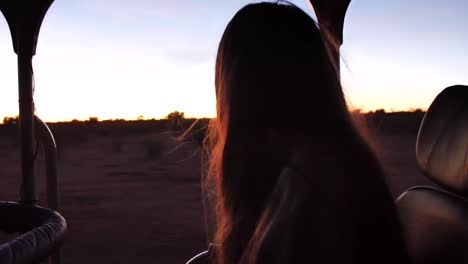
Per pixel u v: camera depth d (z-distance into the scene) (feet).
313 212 2.75
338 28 7.82
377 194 3.08
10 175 64.49
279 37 3.42
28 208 8.91
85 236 29.66
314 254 2.65
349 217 2.83
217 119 3.62
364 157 3.18
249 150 3.32
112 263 23.98
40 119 10.19
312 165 2.96
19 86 9.62
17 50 9.70
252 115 3.34
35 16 9.45
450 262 4.82
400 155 77.92
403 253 3.08
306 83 3.31
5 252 6.01
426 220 5.26
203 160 4.25
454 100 5.43
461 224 4.77
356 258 2.80
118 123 184.75
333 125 3.23
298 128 3.19
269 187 3.19
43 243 6.89
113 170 68.69
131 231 30.60
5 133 140.15
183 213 36.27
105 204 41.19
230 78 3.47
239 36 3.54
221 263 3.42
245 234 3.26
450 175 5.14
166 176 59.82
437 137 5.48
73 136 148.36
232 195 3.37
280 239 2.68
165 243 27.63
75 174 65.16
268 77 3.33
